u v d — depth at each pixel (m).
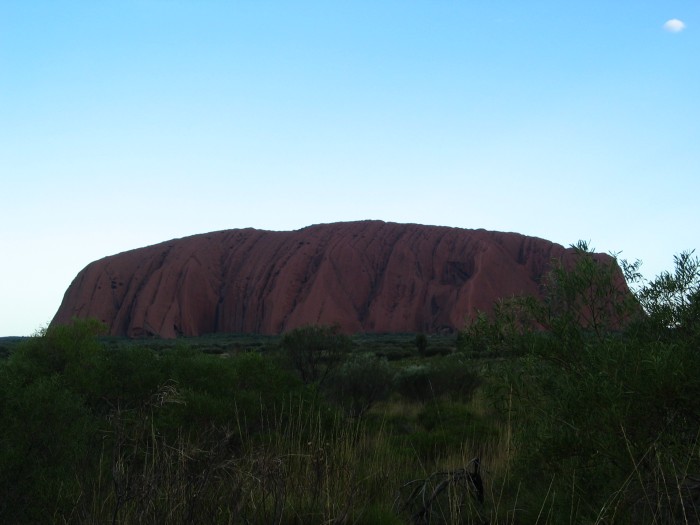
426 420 11.79
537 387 4.34
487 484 5.88
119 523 3.48
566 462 3.92
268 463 4.05
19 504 4.65
